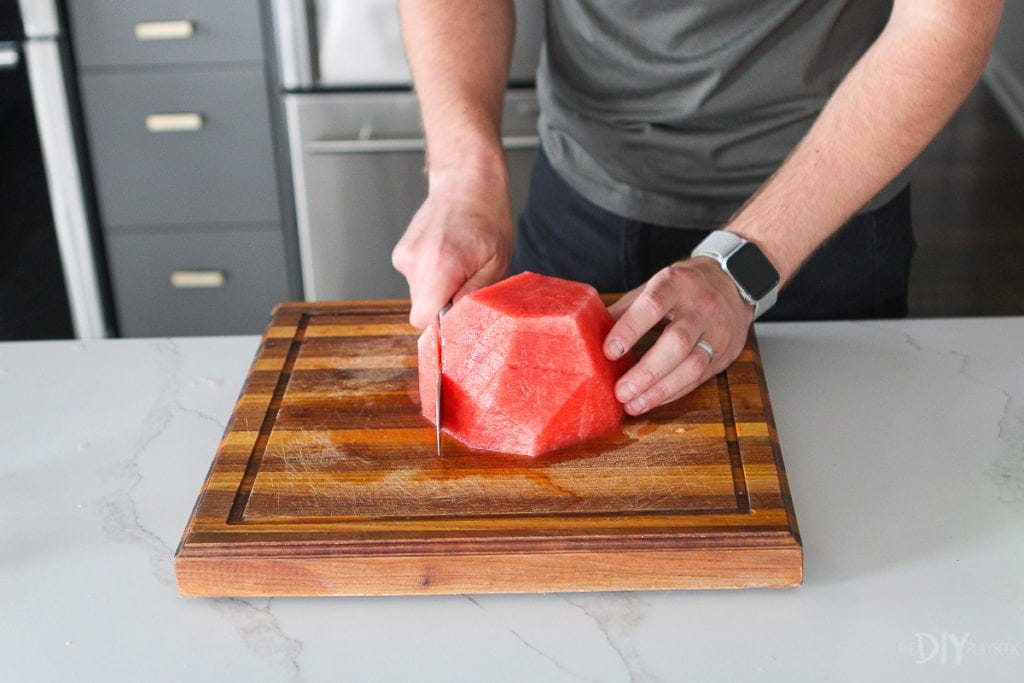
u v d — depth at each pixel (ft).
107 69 6.70
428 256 3.31
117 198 7.07
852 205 3.33
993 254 7.47
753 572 2.61
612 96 4.11
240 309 7.44
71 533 2.89
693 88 3.92
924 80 3.16
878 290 4.23
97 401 3.51
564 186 4.38
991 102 7.75
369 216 6.98
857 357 3.63
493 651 2.49
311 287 7.20
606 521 2.65
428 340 3.11
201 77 6.72
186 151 6.94
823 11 3.75
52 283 7.22
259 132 6.88
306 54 6.52
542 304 3.03
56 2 6.48
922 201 7.84
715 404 3.15
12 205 6.95
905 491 2.96
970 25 3.10
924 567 2.69
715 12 3.74
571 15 4.06
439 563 2.60
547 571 2.61
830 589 2.63
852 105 3.27
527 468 2.88
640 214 4.19
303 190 6.89
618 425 3.05
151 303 7.41
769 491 2.74
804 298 4.22
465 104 3.91
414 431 3.05
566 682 2.39
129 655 2.49
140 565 2.78
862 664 2.41
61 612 2.63
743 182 4.10
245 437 3.02
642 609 2.61
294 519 2.69
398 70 6.59
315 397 3.23
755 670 2.41
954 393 3.40
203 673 2.44
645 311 2.99
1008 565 2.68
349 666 2.45
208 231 7.18
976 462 3.07
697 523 2.63
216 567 2.61
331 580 2.62
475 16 4.08
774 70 3.82
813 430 3.23
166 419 3.40
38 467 3.17
